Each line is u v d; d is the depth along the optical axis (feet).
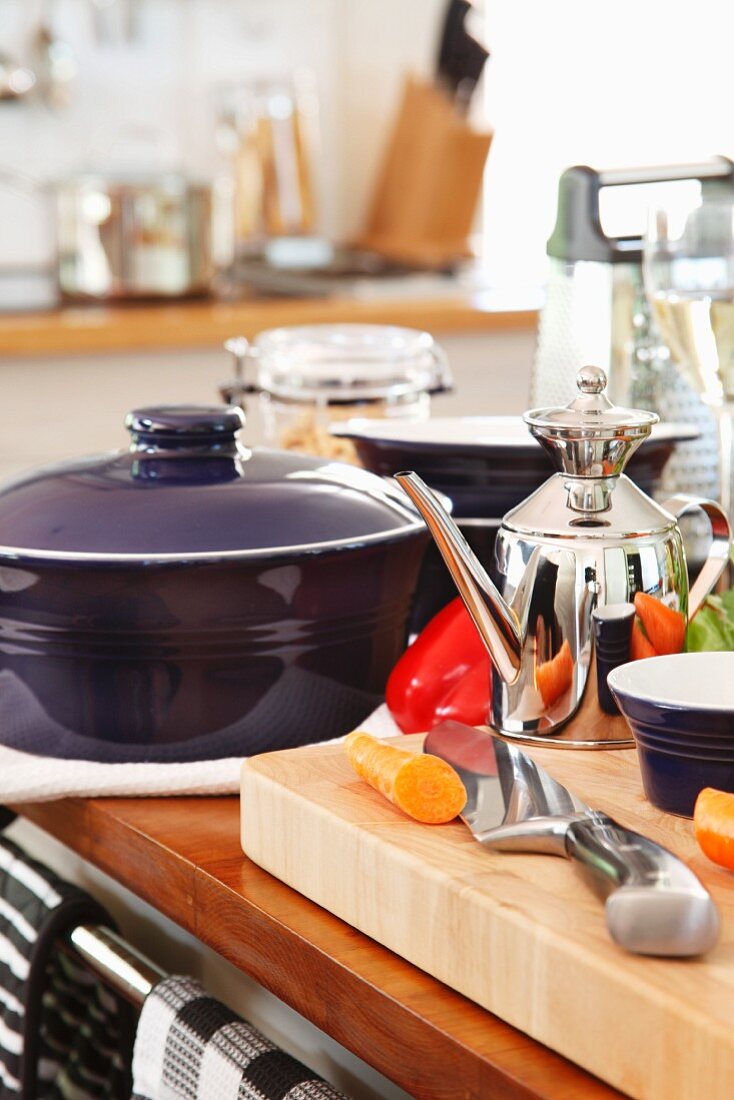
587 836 1.80
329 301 9.07
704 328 2.92
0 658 2.71
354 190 11.98
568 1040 1.65
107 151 10.98
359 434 3.17
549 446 2.36
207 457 2.81
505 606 2.38
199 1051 2.39
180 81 11.11
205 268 9.07
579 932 1.67
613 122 11.67
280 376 3.83
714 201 2.87
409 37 11.87
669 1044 1.51
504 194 12.07
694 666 2.24
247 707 2.66
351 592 2.67
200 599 2.54
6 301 9.06
